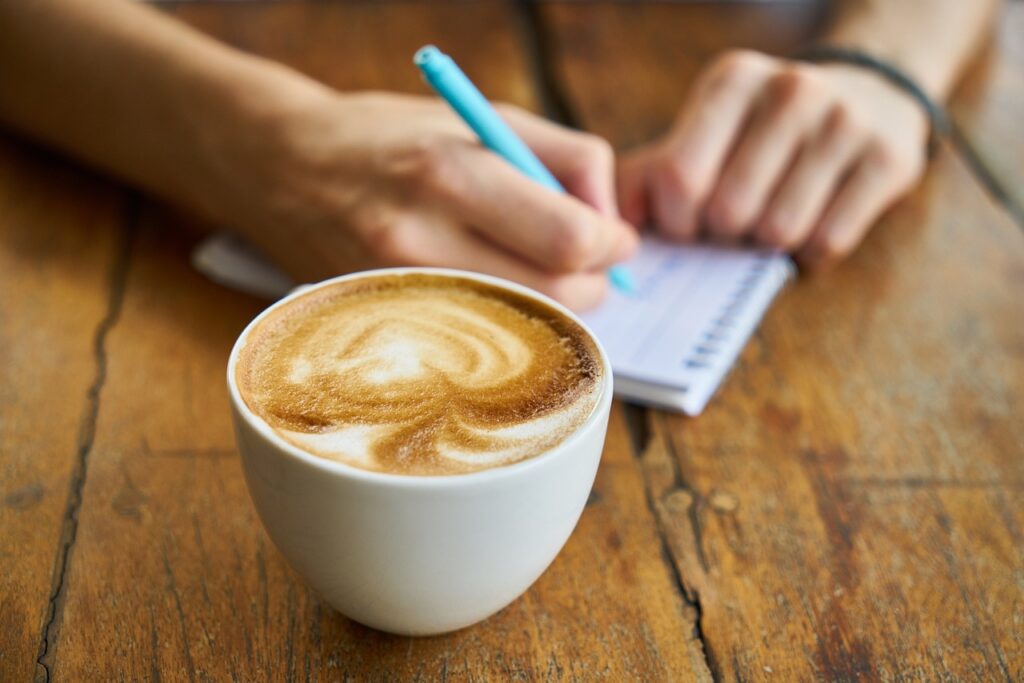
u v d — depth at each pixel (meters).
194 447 0.43
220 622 0.36
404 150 0.49
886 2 0.76
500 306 0.39
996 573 0.40
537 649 0.36
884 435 0.46
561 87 0.73
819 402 0.48
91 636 0.36
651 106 0.72
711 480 0.44
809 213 0.57
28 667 0.35
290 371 0.35
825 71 0.66
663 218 0.58
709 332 0.50
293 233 0.51
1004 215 0.63
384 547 0.32
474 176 0.47
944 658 0.37
